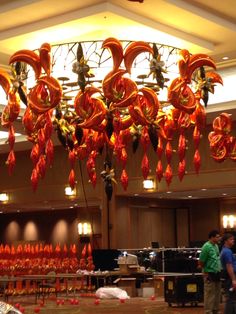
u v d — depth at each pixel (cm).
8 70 1166
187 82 923
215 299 1024
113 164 1891
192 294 1344
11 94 973
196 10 931
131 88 872
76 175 2006
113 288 1598
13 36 966
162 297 1608
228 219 2153
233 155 1272
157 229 2134
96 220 2372
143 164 1175
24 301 1571
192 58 918
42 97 914
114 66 864
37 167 1114
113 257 1769
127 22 919
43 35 966
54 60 1022
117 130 1073
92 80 1045
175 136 1759
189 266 1617
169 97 929
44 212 2566
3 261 1711
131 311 1273
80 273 1536
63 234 2491
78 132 1051
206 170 1692
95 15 890
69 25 928
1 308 370
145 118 956
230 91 1458
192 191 1811
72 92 1159
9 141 1075
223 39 1036
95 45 994
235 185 1636
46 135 1059
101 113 945
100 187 1931
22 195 2159
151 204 2097
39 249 1941
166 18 944
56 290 1680
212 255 1023
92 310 1305
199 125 1059
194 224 2222
